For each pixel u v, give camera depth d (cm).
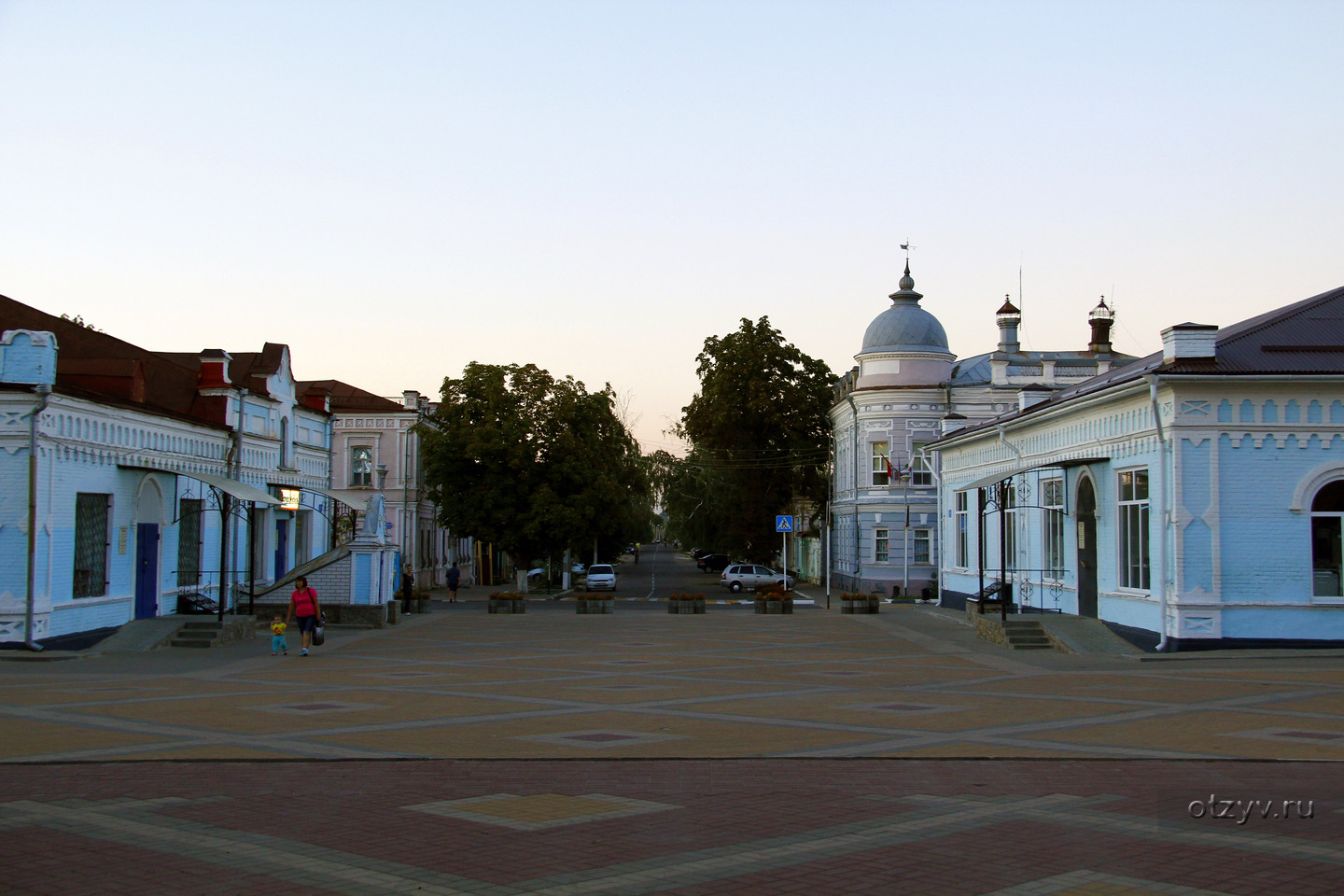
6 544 2470
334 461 6203
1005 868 849
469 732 1514
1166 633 2547
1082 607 3112
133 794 1107
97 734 1482
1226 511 2536
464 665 2436
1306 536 2528
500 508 5438
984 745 1412
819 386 6575
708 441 6481
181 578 3212
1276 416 2544
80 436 2672
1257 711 1700
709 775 1224
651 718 1653
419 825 980
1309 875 830
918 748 1392
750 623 3834
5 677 2181
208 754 1331
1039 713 1698
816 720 1636
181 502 3203
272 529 3909
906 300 6006
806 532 7294
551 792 1126
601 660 2569
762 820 1003
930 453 5066
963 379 5797
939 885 805
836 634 3347
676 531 7419
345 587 3603
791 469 6425
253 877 814
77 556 2681
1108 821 1001
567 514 5319
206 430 3350
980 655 2678
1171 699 1848
